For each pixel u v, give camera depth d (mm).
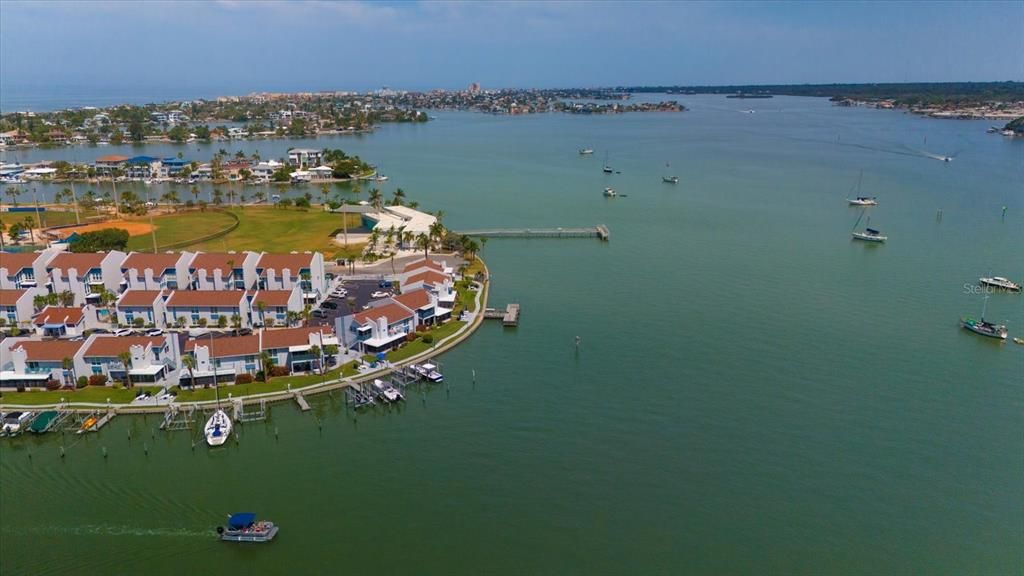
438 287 167250
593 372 136125
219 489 99250
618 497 97562
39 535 89312
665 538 89562
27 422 113125
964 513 95250
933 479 102500
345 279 186625
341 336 144375
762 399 125562
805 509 95500
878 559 86625
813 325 161375
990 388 130375
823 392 128250
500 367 138375
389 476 102500
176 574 83062
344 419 118812
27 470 103562
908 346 149375
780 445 110625
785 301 178375
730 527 91750
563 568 84250
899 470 104625
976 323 158000
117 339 128500
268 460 106812
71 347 126062
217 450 109188
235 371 128750
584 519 92938
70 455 107375
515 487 99688
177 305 148750
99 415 116312
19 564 84062
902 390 129375
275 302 150750
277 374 130750
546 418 118562
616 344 149875
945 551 88188
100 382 125562
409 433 114188
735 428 115562
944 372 136750
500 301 177750
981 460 107438
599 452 108438
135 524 91688
